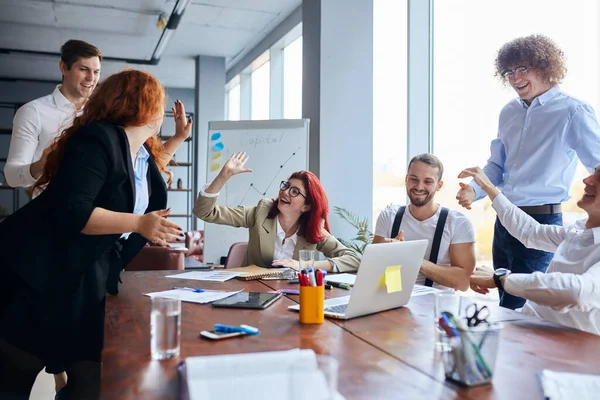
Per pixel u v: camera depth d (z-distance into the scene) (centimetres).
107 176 154
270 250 255
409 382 94
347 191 419
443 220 234
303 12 442
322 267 228
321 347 115
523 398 87
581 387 89
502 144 280
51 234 154
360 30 421
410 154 394
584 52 260
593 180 167
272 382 80
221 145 437
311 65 427
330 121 415
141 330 129
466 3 347
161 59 779
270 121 431
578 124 238
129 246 182
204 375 79
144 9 562
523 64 248
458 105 356
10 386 174
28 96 884
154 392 89
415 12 392
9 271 155
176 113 236
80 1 539
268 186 420
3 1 539
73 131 162
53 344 156
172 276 217
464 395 88
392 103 420
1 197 837
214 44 706
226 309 153
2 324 153
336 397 75
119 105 160
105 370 99
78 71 267
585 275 149
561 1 272
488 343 94
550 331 133
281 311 152
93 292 160
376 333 128
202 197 251
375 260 141
